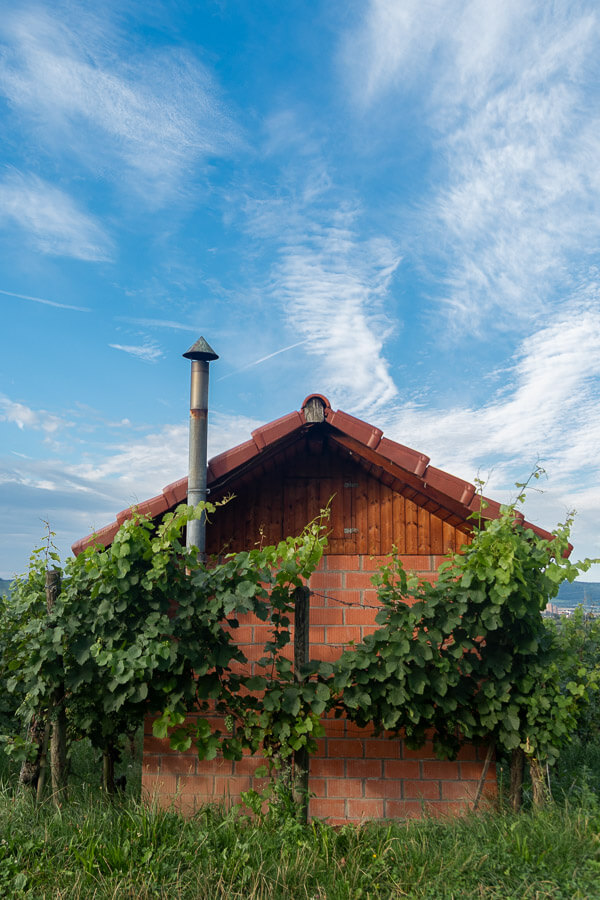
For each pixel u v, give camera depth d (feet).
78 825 19.33
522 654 22.13
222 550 24.84
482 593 21.01
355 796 23.22
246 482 25.23
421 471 22.68
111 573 21.03
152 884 16.03
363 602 24.38
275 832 19.45
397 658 21.07
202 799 23.32
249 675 24.07
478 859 17.31
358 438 23.27
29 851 17.78
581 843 17.63
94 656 20.81
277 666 21.42
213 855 17.78
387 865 17.66
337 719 23.63
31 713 22.12
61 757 22.44
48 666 21.67
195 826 19.94
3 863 17.11
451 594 21.43
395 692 20.99
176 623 21.20
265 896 15.93
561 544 22.33
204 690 21.30
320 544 21.31
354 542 24.76
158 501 23.54
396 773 23.29
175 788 23.44
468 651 22.21
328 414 23.79
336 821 23.09
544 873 16.21
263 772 21.42
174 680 21.09
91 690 22.24
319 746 23.56
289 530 24.90
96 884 16.15
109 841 18.02
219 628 21.33
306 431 24.31
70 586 22.04
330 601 24.47
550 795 20.89
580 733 29.53
